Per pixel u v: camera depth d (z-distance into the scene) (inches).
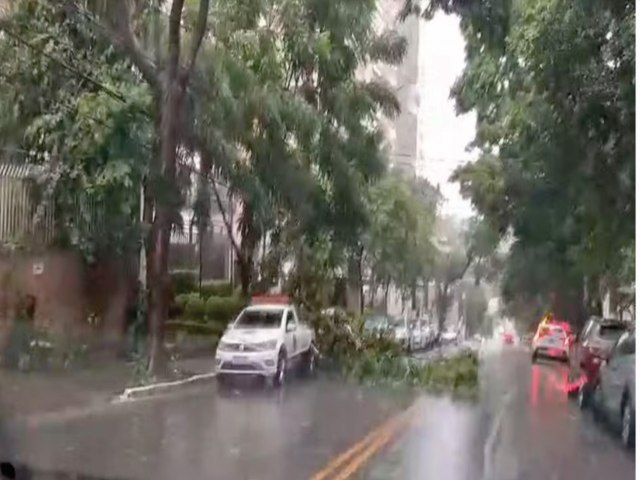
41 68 811.4
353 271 957.2
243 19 899.4
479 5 509.7
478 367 757.3
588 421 506.9
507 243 763.4
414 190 904.3
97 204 819.4
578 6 422.6
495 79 575.5
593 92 437.1
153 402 638.5
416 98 889.5
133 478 353.1
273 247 1009.5
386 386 696.4
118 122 806.5
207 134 903.1
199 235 1050.7
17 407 553.6
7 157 835.4
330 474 362.9
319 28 879.1
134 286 901.2
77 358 769.6
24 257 828.0
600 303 705.6
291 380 762.2
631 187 444.8
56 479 354.0
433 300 957.2
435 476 355.6
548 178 533.3
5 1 806.5
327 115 921.5
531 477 353.4
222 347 750.5
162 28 855.1
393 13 840.3
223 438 458.6
